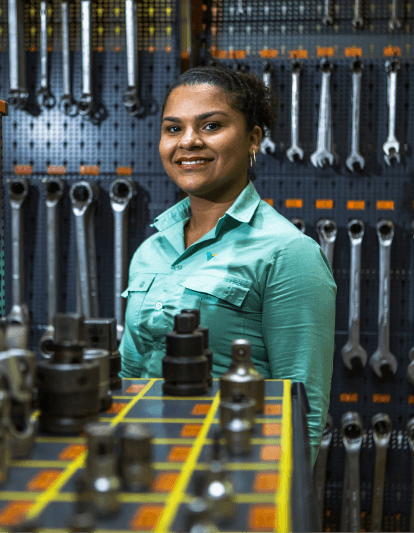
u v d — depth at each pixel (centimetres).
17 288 230
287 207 234
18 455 56
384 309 227
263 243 118
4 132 235
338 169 233
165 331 121
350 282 231
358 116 229
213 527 41
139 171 233
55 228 230
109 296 233
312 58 233
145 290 129
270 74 232
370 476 232
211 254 122
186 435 63
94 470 46
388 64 228
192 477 52
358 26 231
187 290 120
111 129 233
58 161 235
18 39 229
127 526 43
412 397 231
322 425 113
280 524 44
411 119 232
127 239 232
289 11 232
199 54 235
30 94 235
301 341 114
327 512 231
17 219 230
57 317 66
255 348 120
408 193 231
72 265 235
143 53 231
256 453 58
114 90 233
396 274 232
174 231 133
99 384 69
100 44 232
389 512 230
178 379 80
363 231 229
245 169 130
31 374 59
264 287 117
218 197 127
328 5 229
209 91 118
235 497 48
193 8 232
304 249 117
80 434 64
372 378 232
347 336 232
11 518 44
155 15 229
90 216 231
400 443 230
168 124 123
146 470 50
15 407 59
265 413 71
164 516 45
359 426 226
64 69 230
